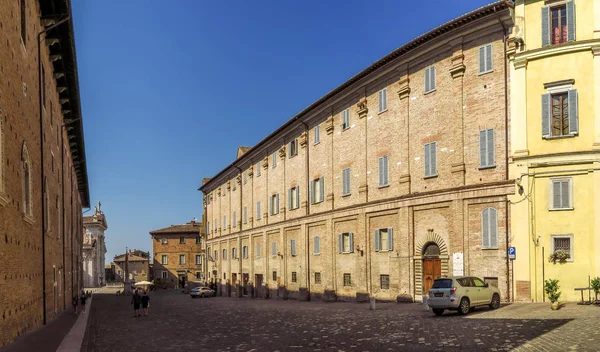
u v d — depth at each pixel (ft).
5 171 49.93
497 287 89.92
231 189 228.02
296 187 162.91
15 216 54.75
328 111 144.25
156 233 369.30
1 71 48.49
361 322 76.64
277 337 65.31
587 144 84.38
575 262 83.66
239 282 211.20
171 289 356.59
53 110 97.14
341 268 135.33
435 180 104.22
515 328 58.39
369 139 125.39
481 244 93.76
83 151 159.02
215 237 251.39
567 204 85.20
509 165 90.89
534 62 89.71
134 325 95.96
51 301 89.35
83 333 81.66
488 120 94.73
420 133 108.78
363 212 125.18
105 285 418.31
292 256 164.96
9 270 51.19
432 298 78.84
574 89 85.87
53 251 93.97
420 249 106.93
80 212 231.91
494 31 94.63
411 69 112.27
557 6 88.53
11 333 52.06
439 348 49.19
